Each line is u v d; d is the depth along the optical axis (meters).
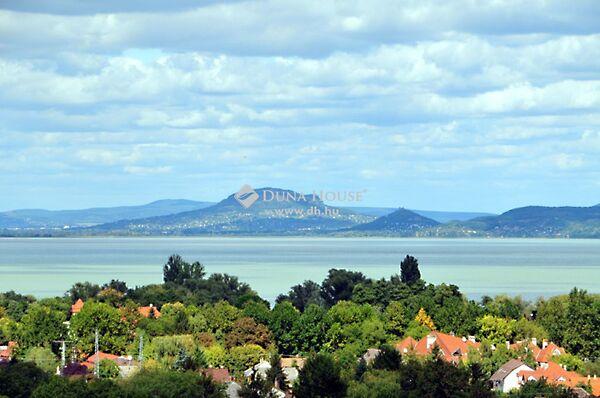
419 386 194.25
